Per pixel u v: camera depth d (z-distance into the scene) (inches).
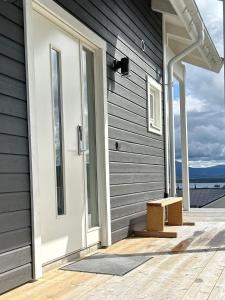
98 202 184.5
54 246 144.4
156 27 284.4
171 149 306.0
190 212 332.2
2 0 118.5
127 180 215.2
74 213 159.6
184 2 247.0
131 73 227.6
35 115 131.3
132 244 189.9
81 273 136.3
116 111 202.7
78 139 166.4
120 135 207.0
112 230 191.3
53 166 146.4
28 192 126.7
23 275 122.4
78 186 164.1
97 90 186.7
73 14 160.1
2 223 113.9
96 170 185.3
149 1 270.5
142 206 239.5
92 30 177.5
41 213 137.7
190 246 182.5
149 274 134.6
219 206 435.5
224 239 200.7
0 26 117.1
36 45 140.2
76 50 169.0
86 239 168.4
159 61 289.3
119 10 213.0
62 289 118.9
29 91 128.3
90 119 183.8
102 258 158.1
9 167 118.0
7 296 112.5
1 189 114.1
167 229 235.6
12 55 122.0
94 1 181.2
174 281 126.2
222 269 140.1
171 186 307.9
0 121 115.1
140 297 111.5
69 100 161.2
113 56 201.3
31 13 131.9
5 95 117.8
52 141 146.9
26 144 126.9
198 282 124.7
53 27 151.7
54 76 152.6
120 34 212.7
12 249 117.9
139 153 238.1
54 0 145.8
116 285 122.7
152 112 279.4
